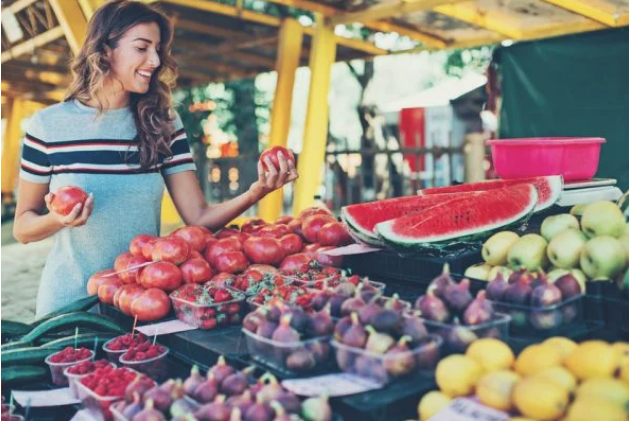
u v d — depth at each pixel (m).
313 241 2.70
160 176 2.81
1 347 2.20
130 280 2.36
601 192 2.53
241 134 11.02
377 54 6.86
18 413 1.96
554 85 5.34
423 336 1.50
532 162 2.56
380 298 1.68
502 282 1.70
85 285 2.64
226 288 2.14
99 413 1.68
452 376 1.45
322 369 1.60
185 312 2.10
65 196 2.26
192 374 1.61
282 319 1.60
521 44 5.53
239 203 2.77
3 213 10.30
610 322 1.67
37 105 11.51
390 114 9.35
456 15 5.16
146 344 1.97
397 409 1.43
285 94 6.29
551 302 1.61
